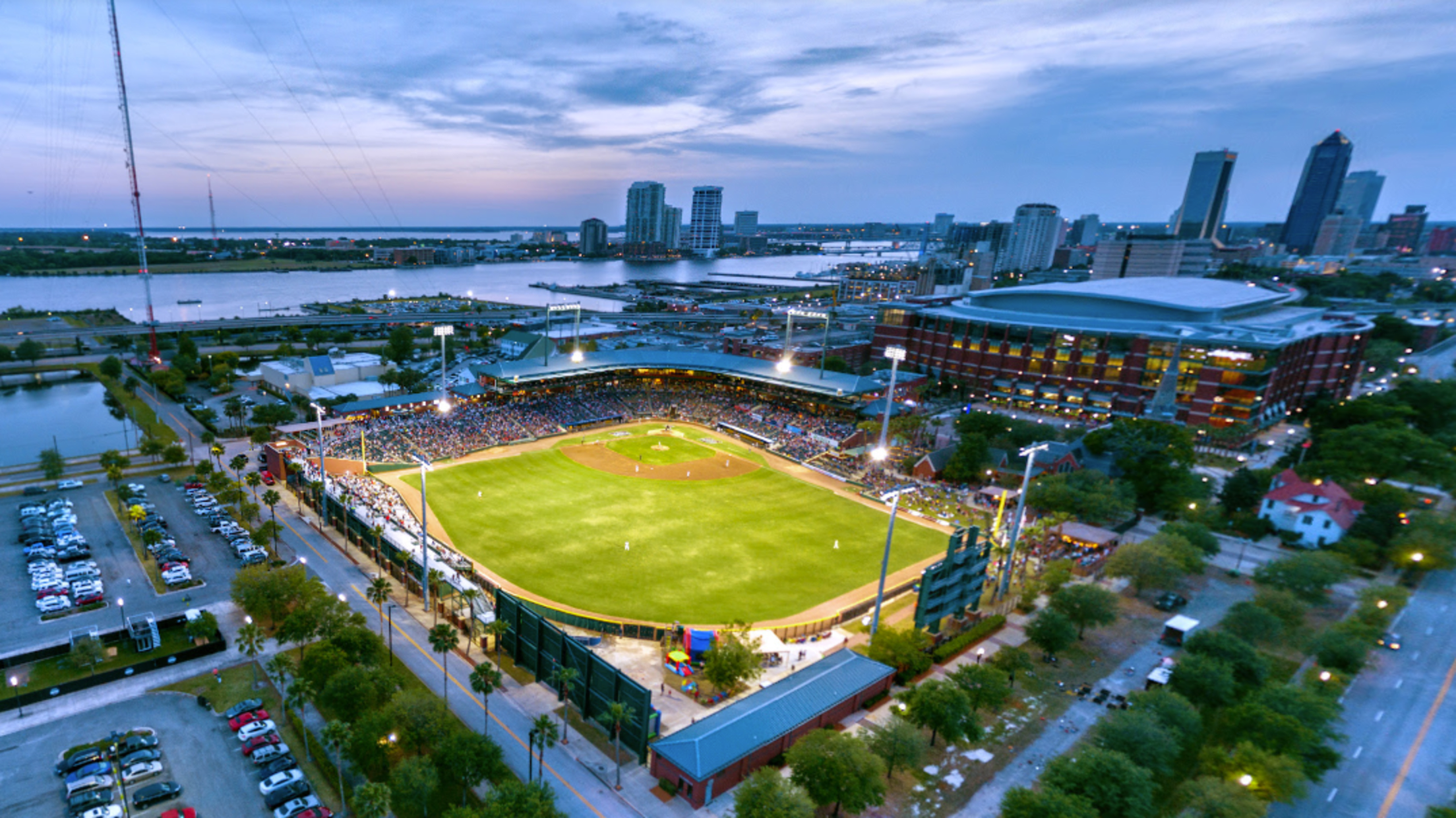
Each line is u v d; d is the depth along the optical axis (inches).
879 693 2886.3
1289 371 7519.7
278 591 3036.4
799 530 4584.2
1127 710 2554.1
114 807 2089.1
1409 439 5477.4
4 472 5064.0
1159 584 3668.8
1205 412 7096.5
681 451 6176.2
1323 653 3088.1
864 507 5068.9
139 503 4377.5
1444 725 2854.3
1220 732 2726.4
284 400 7293.3
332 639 2787.9
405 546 3722.9
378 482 4943.4
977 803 2335.1
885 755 2349.9
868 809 2292.1
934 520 4854.8
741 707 2564.0
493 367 7047.2
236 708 2610.7
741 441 6624.0
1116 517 4650.6
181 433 6117.1
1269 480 5177.2
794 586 3811.5
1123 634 3467.0
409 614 3363.7
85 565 3563.0
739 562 4065.0
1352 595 3929.6
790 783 2103.8
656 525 4537.4
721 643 2869.1
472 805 2240.4
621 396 7549.2
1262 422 7214.6
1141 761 2320.4
